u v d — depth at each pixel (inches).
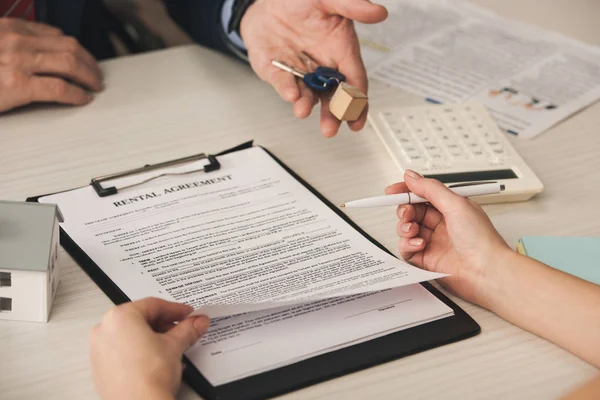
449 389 24.9
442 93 43.7
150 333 23.3
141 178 33.6
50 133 38.0
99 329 23.6
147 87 42.5
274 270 28.6
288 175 34.8
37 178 34.6
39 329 26.4
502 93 44.1
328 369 24.9
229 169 34.8
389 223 33.0
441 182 33.1
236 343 25.4
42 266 25.6
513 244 32.4
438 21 51.3
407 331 26.8
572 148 40.1
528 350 26.9
